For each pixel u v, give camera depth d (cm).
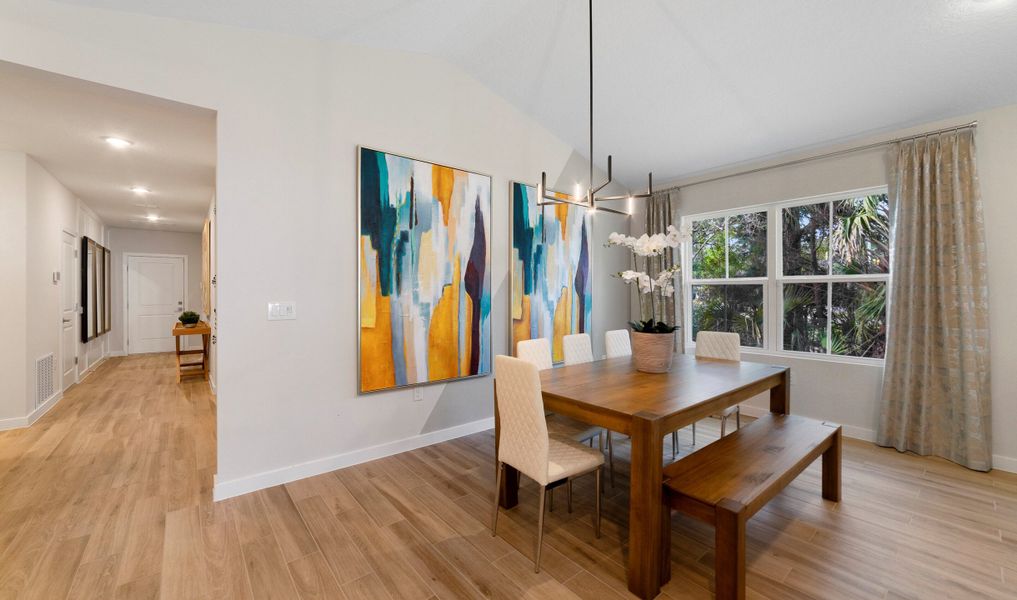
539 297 405
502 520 223
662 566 175
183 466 288
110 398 467
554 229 419
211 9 230
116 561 184
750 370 275
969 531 210
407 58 315
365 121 296
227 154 244
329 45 281
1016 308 280
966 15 227
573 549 198
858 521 220
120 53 216
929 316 303
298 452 270
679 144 397
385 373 304
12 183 364
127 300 784
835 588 170
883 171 332
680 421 185
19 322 367
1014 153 279
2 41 193
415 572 180
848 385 351
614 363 300
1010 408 283
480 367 359
